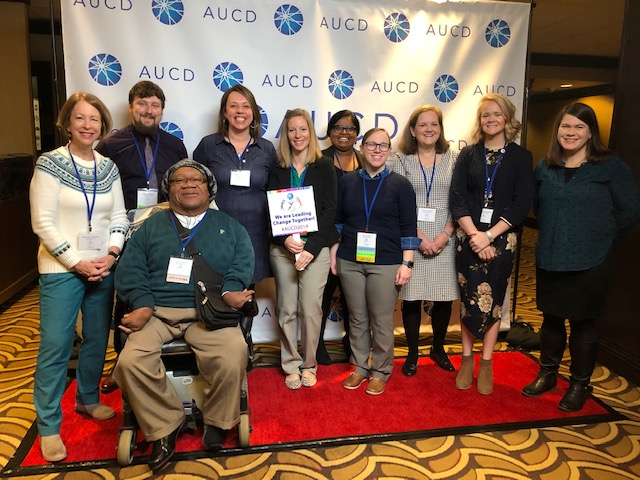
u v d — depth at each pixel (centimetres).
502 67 331
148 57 290
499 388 274
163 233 217
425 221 277
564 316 251
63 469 198
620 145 294
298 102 311
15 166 435
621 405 260
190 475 196
